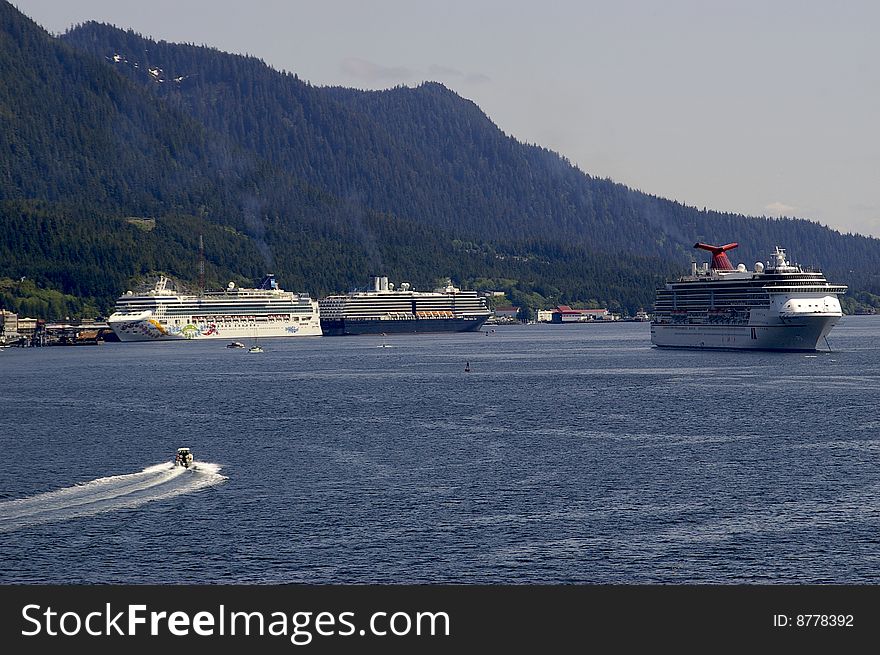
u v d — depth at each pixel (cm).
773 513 19612
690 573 16600
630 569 16775
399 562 17162
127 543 18138
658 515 19562
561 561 17138
